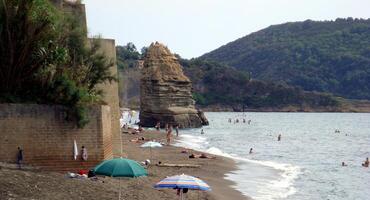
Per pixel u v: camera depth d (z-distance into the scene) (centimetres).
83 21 3669
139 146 5753
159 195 2622
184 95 12362
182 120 12056
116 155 3925
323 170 4962
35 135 2781
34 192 2112
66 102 2892
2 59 2858
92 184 2503
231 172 4244
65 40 3178
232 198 3047
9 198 1964
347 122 17875
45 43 2938
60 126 2828
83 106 2870
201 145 7356
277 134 11031
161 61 12269
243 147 7419
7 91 2888
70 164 2844
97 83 3488
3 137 2727
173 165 4150
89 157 2884
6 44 2842
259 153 6525
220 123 15862
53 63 2984
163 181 2030
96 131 2903
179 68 12650
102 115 2930
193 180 2027
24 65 2895
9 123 2738
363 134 11825
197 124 12619
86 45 3384
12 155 2738
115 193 2405
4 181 2173
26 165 2745
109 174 1867
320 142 9150
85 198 2175
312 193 3531
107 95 3778
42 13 2872
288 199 3216
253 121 17888
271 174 4322
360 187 3934
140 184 2850
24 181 2247
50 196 2094
